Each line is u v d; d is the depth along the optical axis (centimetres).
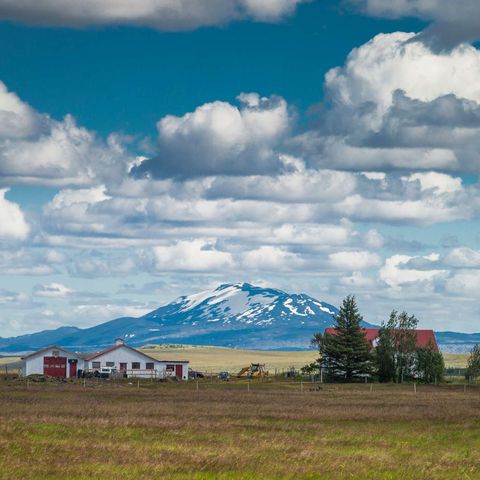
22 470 6412
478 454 8225
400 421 11462
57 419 10450
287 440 8919
